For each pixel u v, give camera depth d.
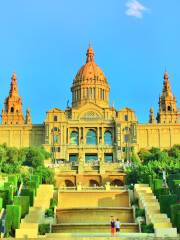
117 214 73.94
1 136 174.62
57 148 164.75
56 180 115.56
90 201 85.75
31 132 174.50
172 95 195.75
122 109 171.75
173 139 174.12
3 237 58.19
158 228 61.12
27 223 63.56
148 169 106.75
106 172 122.12
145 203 74.75
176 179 95.38
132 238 51.41
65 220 74.06
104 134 170.25
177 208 64.31
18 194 80.25
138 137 173.62
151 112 193.38
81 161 139.88
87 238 51.75
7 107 194.88
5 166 114.75
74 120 170.25
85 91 193.88
